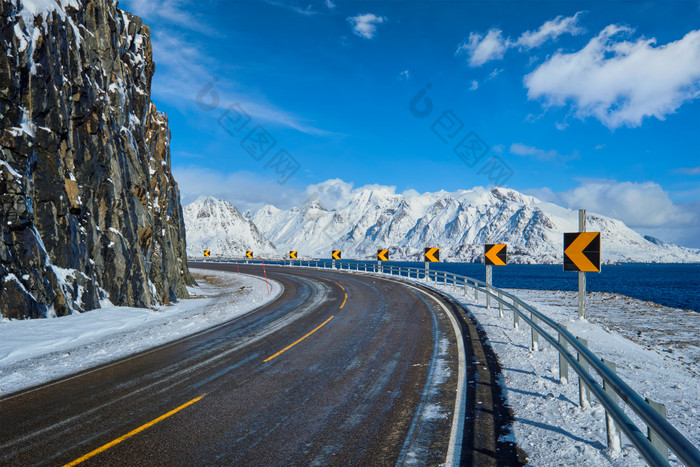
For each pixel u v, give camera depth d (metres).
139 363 8.98
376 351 9.52
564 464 4.14
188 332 12.90
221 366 8.55
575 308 22.42
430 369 7.83
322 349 9.91
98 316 14.80
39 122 14.79
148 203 23.45
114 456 4.61
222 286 39.19
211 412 5.91
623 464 4.06
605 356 10.14
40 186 14.68
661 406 3.29
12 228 13.33
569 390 6.33
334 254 56.19
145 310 17.55
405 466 4.25
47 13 15.36
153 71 28.59
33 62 14.49
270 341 11.05
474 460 4.31
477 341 10.10
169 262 25.91
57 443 4.98
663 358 11.18
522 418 5.34
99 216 17.77
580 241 13.95
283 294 24.78
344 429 5.22
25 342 10.91
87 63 17.83
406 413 5.69
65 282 14.99
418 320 13.72
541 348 9.27
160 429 5.33
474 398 6.15
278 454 4.59
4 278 12.88
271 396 6.56
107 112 19.27
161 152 28.98
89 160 17.45
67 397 6.74
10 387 7.36
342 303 19.19
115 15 21.89
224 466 4.34
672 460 4.31
